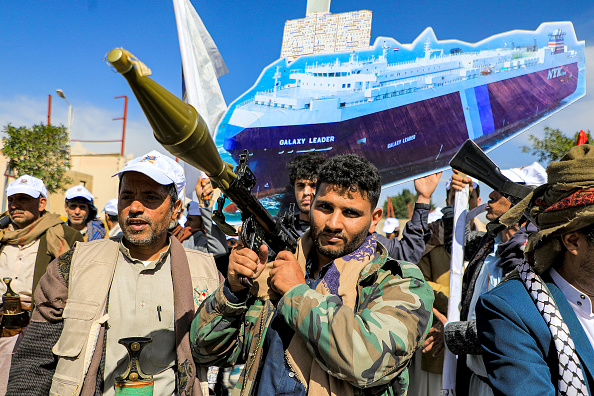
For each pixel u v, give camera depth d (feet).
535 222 5.07
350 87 10.99
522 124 10.07
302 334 4.68
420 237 10.66
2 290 12.01
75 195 19.13
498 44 10.30
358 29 11.04
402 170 10.52
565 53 9.96
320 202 5.41
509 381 4.36
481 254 8.81
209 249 10.93
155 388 6.44
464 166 7.41
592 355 4.47
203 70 11.19
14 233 12.21
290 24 11.56
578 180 4.41
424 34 10.68
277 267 5.20
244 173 4.83
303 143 11.17
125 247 6.95
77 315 6.36
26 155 63.93
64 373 6.16
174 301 6.66
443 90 10.46
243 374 5.47
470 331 6.72
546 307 4.66
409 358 4.88
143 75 3.68
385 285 5.15
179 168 7.28
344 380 4.68
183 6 11.00
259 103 11.48
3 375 10.69
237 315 5.46
